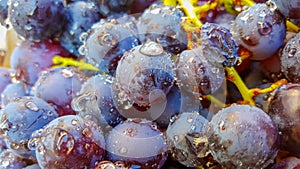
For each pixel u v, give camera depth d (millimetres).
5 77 214
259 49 167
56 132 155
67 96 179
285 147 157
